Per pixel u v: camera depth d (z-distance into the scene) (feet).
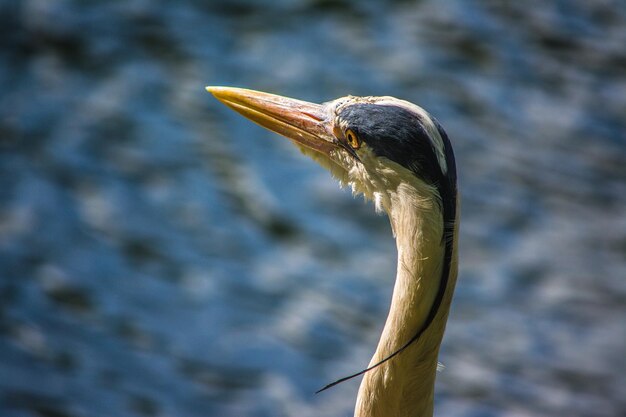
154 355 45.60
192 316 47.80
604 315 49.24
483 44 67.00
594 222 54.75
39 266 49.14
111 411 42.52
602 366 46.47
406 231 21.67
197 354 45.88
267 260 51.03
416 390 22.08
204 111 60.08
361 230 53.11
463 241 53.11
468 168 57.36
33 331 45.78
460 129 59.98
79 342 45.68
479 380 45.42
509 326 48.39
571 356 46.88
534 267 51.72
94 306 47.65
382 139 22.11
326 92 61.52
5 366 43.83
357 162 23.44
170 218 52.85
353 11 69.00
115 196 53.67
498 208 55.06
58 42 65.00
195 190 54.60
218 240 51.98
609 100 63.72
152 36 65.98
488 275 51.11
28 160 55.21
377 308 48.67
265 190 54.95
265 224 53.01
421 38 66.95
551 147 59.52
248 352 46.21
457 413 43.70
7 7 67.46
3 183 53.47
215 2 69.21
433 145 21.36
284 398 43.91
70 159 55.62
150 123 58.75
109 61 63.67
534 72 65.26
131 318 47.29
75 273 49.16
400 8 69.62
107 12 67.87
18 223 51.24
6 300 47.03
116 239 51.29
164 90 61.36
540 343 47.34
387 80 62.95
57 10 67.51
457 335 47.73
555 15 70.38
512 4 71.05
